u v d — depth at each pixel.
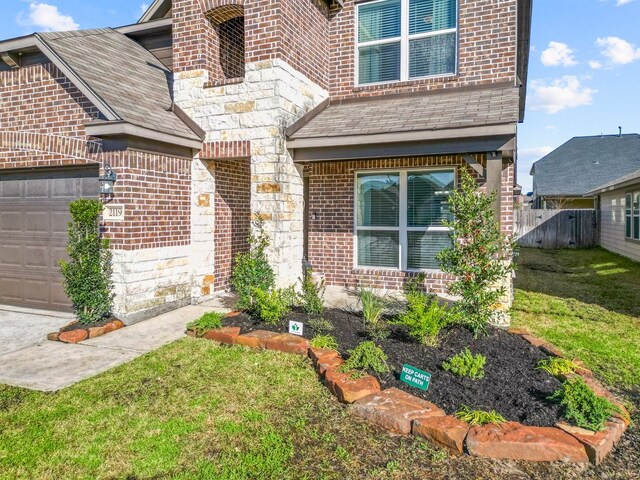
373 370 4.55
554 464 3.20
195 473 3.08
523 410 3.77
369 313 6.04
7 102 7.97
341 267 9.41
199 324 6.18
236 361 5.20
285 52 7.70
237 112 7.82
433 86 8.70
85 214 6.54
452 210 5.80
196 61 8.16
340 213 9.41
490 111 6.90
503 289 5.61
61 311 7.81
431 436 3.46
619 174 30.33
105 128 6.53
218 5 7.95
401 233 9.00
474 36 8.40
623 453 3.35
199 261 8.28
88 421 3.84
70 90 7.39
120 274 6.79
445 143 6.82
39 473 3.11
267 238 7.32
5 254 8.27
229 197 9.35
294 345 5.43
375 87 9.14
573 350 5.72
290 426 3.71
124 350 5.72
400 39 9.10
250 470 3.10
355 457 3.27
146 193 7.09
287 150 7.77
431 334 5.26
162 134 7.15
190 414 3.94
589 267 14.13
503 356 5.00
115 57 8.71
